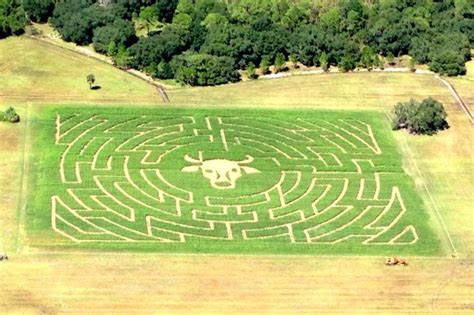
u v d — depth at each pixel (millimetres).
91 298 146000
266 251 158500
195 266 154250
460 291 151500
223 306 145875
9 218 163125
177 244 159125
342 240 162250
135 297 146625
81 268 152125
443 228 166750
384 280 153125
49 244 157375
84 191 171500
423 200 174000
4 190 170250
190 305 145625
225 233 162625
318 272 154250
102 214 165750
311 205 171125
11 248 155875
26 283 148250
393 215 169250
